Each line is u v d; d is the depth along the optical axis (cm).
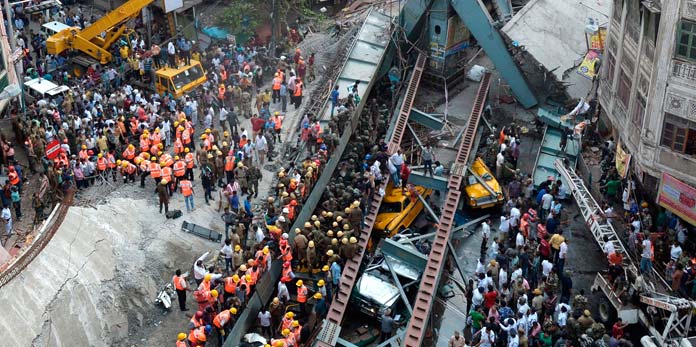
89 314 3406
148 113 4694
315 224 3716
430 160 4356
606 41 4378
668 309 3219
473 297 3597
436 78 5469
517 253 3850
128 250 3734
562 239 3784
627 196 4050
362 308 3681
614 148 4488
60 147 4106
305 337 3391
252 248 3709
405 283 3831
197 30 5731
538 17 5228
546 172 4594
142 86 5147
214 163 4225
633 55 3947
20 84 4666
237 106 4966
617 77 4191
